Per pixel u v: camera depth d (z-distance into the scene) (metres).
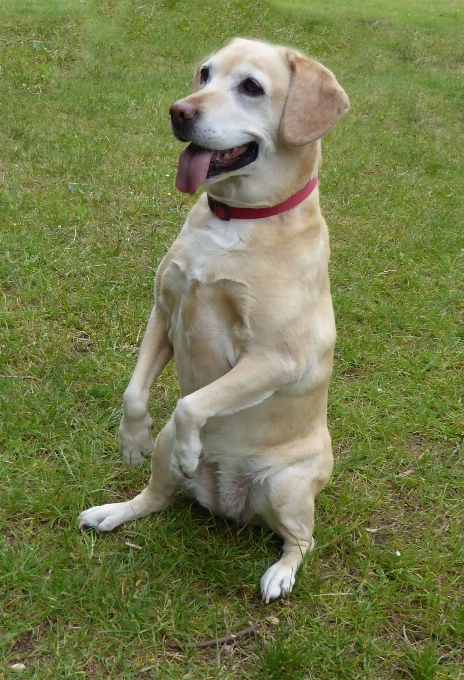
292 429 2.85
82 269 4.62
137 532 2.92
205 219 2.70
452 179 7.21
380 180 6.90
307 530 2.91
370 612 2.74
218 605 2.70
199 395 2.56
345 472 3.51
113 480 3.23
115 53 9.59
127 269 4.75
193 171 2.59
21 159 6.11
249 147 2.69
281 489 2.83
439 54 12.06
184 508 3.13
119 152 6.54
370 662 2.57
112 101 7.78
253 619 2.68
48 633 2.48
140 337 4.14
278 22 12.12
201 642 2.55
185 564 2.83
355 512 3.25
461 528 3.24
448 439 3.80
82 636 2.47
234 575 2.83
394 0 15.49
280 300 2.57
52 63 8.76
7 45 9.03
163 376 3.95
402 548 3.07
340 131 8.15
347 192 6.50
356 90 9.84
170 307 2.81
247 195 2.59
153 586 2.71
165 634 2.56
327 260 2.83
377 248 5.56
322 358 2.82
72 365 3.81
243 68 2.64
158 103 7.94
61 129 6.84
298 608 2.75
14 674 2.32
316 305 2.74
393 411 3.95
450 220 6.24
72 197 5.59
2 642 2.39
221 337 2.68
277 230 2.63
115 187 5.85
